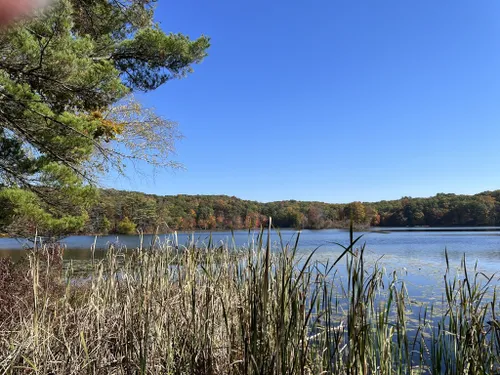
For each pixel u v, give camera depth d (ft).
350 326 6.14
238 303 7.72
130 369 8.09
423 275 30.53
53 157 19.49
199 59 29.94
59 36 15.34
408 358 7.55
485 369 6.86
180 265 9.14
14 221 18.47
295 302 6.14
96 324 8.79
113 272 10.05
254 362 6.22
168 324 8.25
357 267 6.02
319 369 7.39
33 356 7.98
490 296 15.49
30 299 11.60
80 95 18.48
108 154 24.62
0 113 17.52
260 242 6.95
